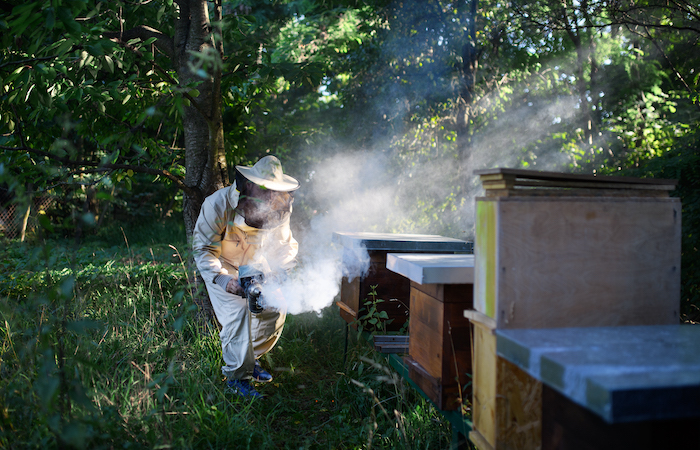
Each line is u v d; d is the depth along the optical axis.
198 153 3.70
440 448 2.18
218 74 3.45
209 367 2.98
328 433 2.47
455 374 1.89
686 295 3.97
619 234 1.53
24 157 3.16
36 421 2.00
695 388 0.99
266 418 2.53
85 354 2.61
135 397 2.28
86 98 3.38
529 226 1.45
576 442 1.28
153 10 3.97
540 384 1.52
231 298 2.78
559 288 1.48
